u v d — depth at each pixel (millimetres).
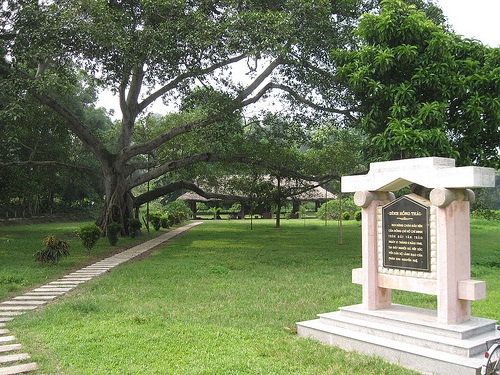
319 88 18234
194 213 49031
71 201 46406
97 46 15422
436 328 5531
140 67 19391
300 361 5316
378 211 6555
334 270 12250
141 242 21719
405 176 6098
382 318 6074
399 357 5332
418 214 6051
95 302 8211
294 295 8977
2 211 33188
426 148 11336
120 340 5984
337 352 5605
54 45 15250
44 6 15688
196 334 6273
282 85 20219
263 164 24203
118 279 10930
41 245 18969
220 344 5895
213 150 23281
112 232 19797
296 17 16359
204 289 9633
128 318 7074
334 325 6379
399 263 6246
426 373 5023
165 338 6078
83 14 15930
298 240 21875
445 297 5637
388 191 6688
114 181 23203
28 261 14000
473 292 5555
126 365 5141
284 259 14531
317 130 26641
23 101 15516
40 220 39094
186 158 23859
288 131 23078
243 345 5859
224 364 5148
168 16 16688
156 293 9156
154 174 23938
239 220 44938
